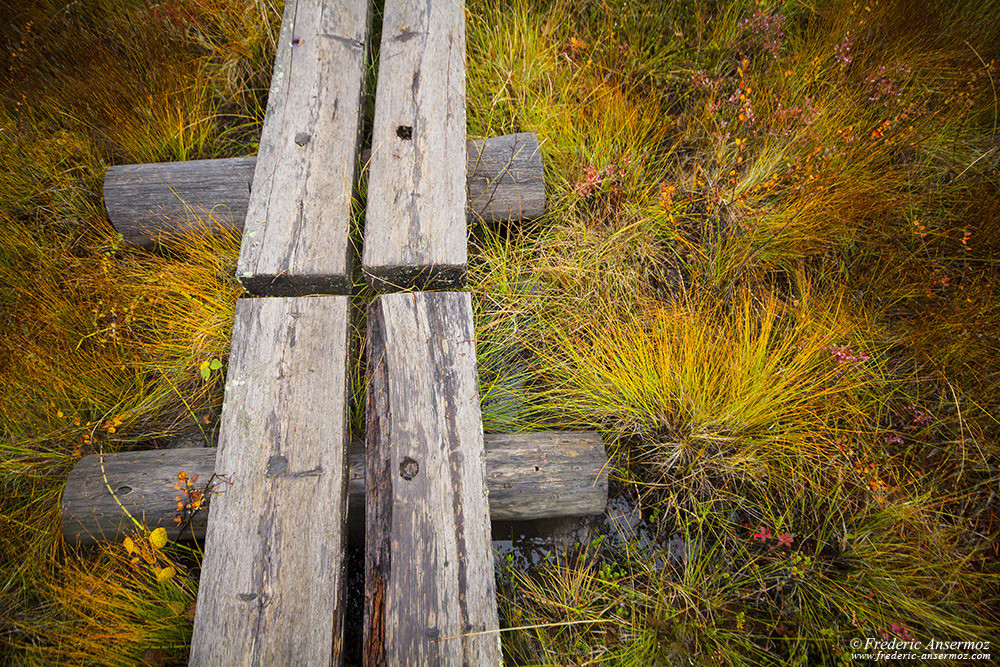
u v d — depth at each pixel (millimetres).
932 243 2568
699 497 2160
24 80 2814
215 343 2234
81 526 1758
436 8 2438
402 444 1616
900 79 2801
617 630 1892
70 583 1831
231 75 2926
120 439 2156
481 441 1640
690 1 3158
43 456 2045
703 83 2887
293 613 1419
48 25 2969
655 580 1983
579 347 2332
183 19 2980
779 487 2135
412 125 2150
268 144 2094
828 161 2566
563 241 2516
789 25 3104
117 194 2324
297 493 1554
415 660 1386
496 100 2641
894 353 2389
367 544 1544
